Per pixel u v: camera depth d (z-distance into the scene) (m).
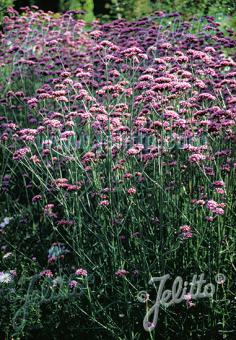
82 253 3.89
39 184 5.12
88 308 3.70
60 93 4.24
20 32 7.65
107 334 3.61
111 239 3.91
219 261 3.45
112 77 5.24
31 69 6.52
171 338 3.52
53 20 8.37
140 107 4.44
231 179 3.67
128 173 3.91
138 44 6.10
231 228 3.70
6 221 4.80
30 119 5.40
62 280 3.77
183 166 3.98
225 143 4.08
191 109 4.44
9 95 5.54
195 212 3.90
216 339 3.47
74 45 7.41
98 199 3.87
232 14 9.62
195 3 9.88
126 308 3.46
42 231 4.62
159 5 10.42
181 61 4.33
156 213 4.08
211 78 4.70
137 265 3.72
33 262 4.15
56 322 3.76
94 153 4.20
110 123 4.08
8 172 5.64
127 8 10.92
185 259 3.77
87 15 11.38
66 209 3.92
